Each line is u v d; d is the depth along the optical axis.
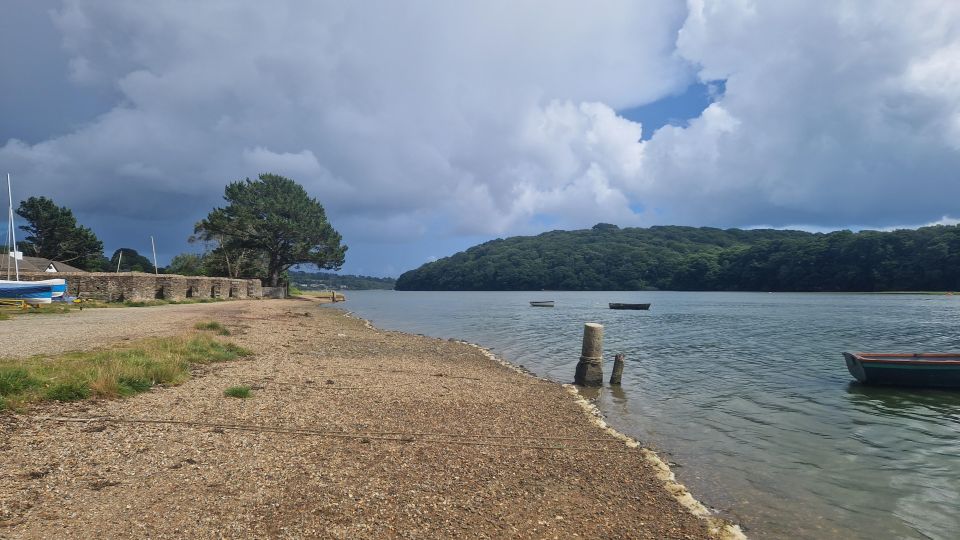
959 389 17.47
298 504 6.48
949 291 116.81
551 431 11.16
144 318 27.67
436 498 7.12
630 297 132.25
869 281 128.00
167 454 7.66
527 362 23.66
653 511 7.57
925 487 9.09
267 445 8.52
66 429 8.20
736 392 17.02
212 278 62.25
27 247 81.25
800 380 19.27
